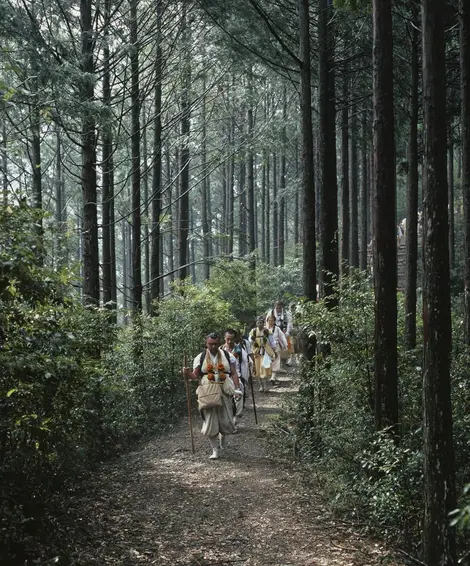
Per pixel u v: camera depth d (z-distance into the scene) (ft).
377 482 19.08
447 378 15.35
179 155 67.31
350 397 23.65
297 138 79.87
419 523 18.26
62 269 18.02
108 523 19.77
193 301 50.75
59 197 93.09
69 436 20.45
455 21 37.01
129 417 33.99
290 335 58.29
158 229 58.80
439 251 15.26
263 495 23.29
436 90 15.11
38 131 38.14
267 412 41.16
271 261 140.56
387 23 20.06
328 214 31.89
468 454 18.67
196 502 22.41
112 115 35.37
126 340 38.99
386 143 20.16
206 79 58.65
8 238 15.01
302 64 32.09
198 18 47.78
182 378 43.37
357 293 24.03
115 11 40.22
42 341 17.11
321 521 20.44
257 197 138.00
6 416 16.16
